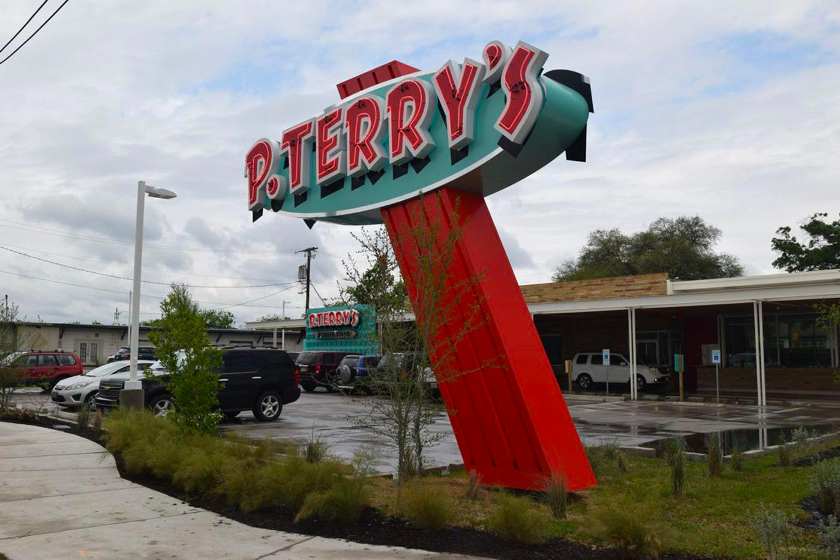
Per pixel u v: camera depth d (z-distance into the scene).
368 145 9.30
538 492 8.20
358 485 7.09
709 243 61.53
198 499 7.99
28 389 29.30
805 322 31.44
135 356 16.12
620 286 34.16
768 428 16.61
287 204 10.66
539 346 8.69
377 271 8.19
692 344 34.66
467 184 8.73
